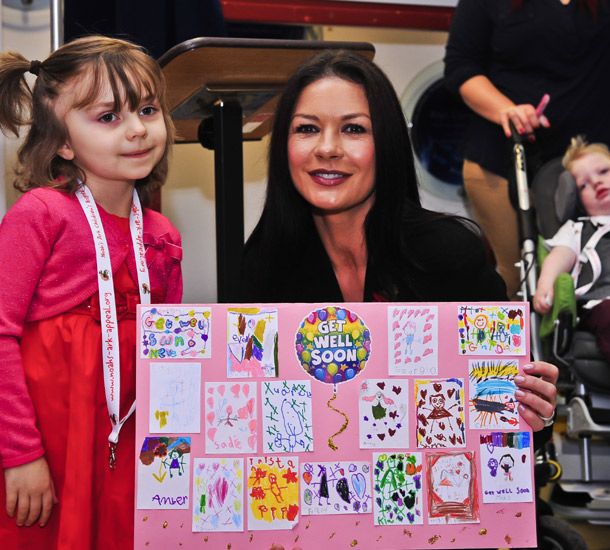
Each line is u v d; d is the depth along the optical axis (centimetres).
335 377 154
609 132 316
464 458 155
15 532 162
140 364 151
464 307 157
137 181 185
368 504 153
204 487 150
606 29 309
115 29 274
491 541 155
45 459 160
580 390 277
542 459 258
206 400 151
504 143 320
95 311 165
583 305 285
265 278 188
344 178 175
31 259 162
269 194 185
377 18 379
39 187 170
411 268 184
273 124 182
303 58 187
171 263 180
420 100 387
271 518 151
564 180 293
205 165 353
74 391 160
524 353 158
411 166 186
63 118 170
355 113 175
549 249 293
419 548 153
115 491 162
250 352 153
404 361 155
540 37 310
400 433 154
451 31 331
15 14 275
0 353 158
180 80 193
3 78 175
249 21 367
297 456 152
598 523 279
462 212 389
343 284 191
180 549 149
